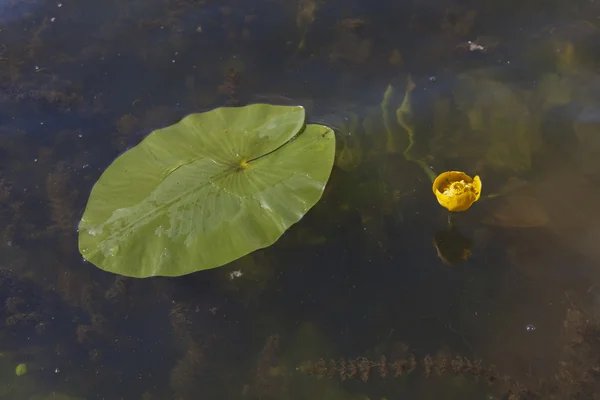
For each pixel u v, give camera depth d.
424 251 2.23
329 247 2.29
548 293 2.07
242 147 2.48
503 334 2.01
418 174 2.43
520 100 2.59
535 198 2.31
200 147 2.51
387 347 2.04
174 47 3.05
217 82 2.87
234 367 2.10
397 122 2.60
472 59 2.76
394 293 2.15
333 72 2.81
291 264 2.27
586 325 1.98
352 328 2.10
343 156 2.52
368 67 2.81
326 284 2.21
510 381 1.90
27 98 2.89
